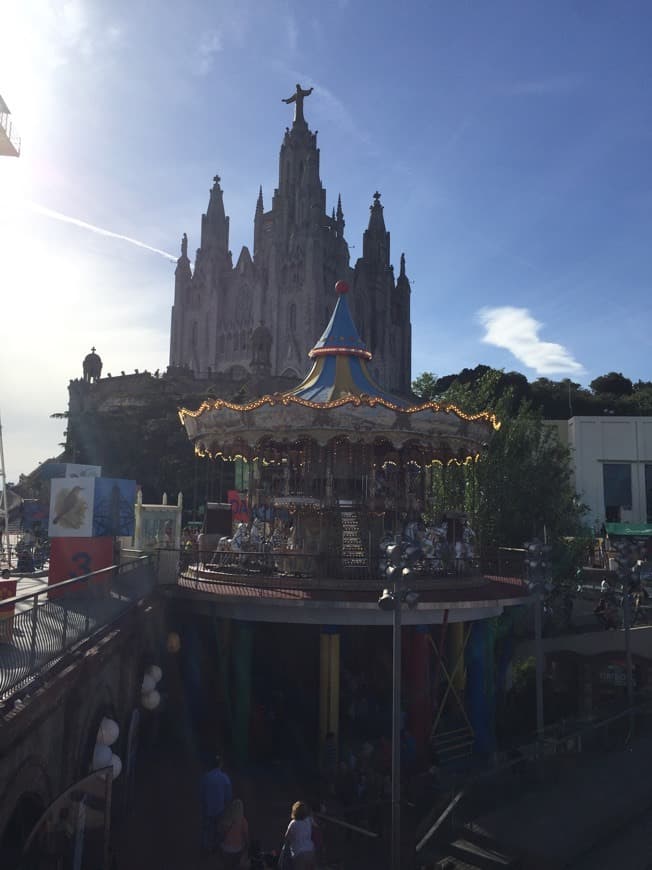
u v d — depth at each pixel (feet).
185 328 456.04
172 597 57.98
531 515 99.09
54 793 28.32
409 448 73.05
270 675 68.64
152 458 212.23
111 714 38.45
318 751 56.18
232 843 35.42
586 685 77.00
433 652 67.77
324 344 74.33
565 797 44.91
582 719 58.44
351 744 58.34
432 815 40.78
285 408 60.13
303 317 403.95
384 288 484.74
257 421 61.57
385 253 495.41
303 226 417.28
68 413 261.24
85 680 31.14
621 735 55.62
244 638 59.52
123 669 41.93
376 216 496.64
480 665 66.54
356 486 69.51
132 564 49.11
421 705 58.49
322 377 72.64
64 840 26.91
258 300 422.82
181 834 40.98
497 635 77.20
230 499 106.73
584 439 196.65
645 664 76.74
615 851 38.88
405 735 55.36
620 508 193.16
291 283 414.41
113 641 35.83
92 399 272.92
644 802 44.70
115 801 41.50
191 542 80.74
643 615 95.45
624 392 343.26
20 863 24.20
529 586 56.08
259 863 35.60
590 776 48.70
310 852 33.01
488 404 108.06
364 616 55.93
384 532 67.21
